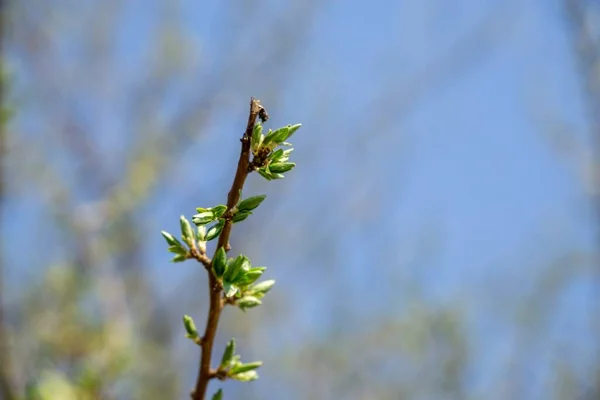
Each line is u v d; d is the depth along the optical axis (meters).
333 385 9.67
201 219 1.70
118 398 4.64
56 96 7.77
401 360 10.04
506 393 9.92
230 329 8.16
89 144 7.76
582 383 9.55
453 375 9.93
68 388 3.83
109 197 6.76
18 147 6.07
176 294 7.77
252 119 1.68
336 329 9.88
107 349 4.66
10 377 4.26
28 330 5.12
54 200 6.57
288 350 9.47
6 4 6.13
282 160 1.71
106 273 5.87
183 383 7.15
